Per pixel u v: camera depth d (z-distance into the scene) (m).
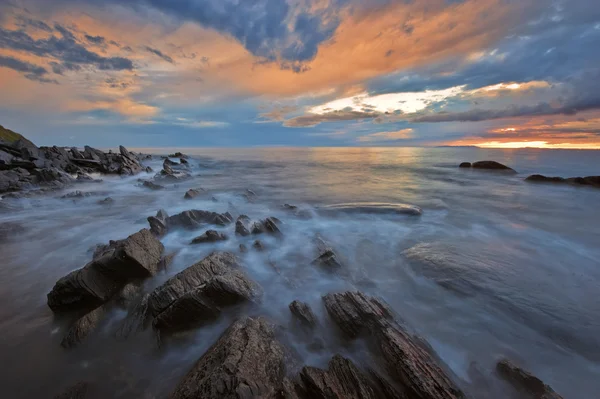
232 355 4.36
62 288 6.41
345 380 4.40
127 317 6.21
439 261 8.80
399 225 13.05
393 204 16.20
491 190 21.94
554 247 10.15
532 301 6.75
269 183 27.27
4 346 5.55
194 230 11.77
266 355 4.68
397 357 4.69
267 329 5.48
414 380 4.29
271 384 4.24
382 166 43.25
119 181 27.56
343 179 29.77
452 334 5.74
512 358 5.14
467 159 54.75
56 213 15.30
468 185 24.58
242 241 10.65
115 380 4.88
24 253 9.80
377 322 5.50
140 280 7.39
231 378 3.92
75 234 11.77
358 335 5.49
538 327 5.90
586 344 5.41
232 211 15.75
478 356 5.19
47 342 5.68
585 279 7.78
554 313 6.32
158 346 5.56
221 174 34.81
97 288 6.67
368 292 7.28
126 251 7.20
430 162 48.84
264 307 6.59
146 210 16.08
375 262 9.16
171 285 6.46
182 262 8.84
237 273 7.08
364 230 12.34
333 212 15.03
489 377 4.70
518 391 4.43
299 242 10.86
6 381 4.81
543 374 4.82
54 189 20.77
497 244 10.45
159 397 4.56
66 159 33.72
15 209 15.86
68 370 5.07
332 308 6.12
